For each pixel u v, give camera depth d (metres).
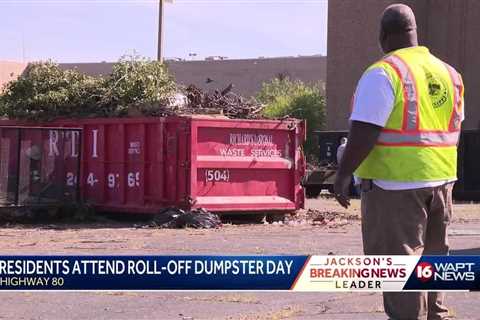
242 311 26.92
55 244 44.25
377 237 17.09
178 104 62.78
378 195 16.94
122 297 29.42
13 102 68.19
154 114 60.00
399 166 16.69
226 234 50.72
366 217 17.25
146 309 27.27
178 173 57.88
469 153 100.81
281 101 190.00
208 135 58.09
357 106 16.58
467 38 166.50
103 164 62.56
